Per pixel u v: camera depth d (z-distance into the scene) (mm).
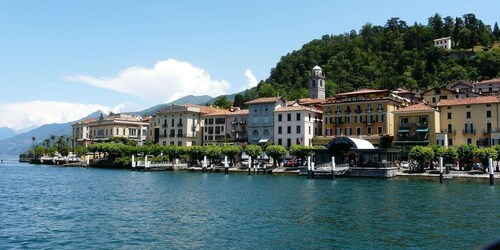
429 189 68438
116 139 177125
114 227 38469
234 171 116625
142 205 52188
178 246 31750
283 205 51531
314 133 132750
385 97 120000
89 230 37219
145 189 71812
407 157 107250
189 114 155750
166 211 47375
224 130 148750
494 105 103562
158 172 123500
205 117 153250
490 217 42562
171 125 158375
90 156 181500
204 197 59812
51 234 35625
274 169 109438
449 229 37125
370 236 34719
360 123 122125
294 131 129375
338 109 126312
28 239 33812
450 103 109375
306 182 84000
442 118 110562
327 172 93250
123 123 199375
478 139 104750
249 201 55312
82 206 51562
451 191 65250
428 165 99312
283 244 32250
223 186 76500
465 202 52938
